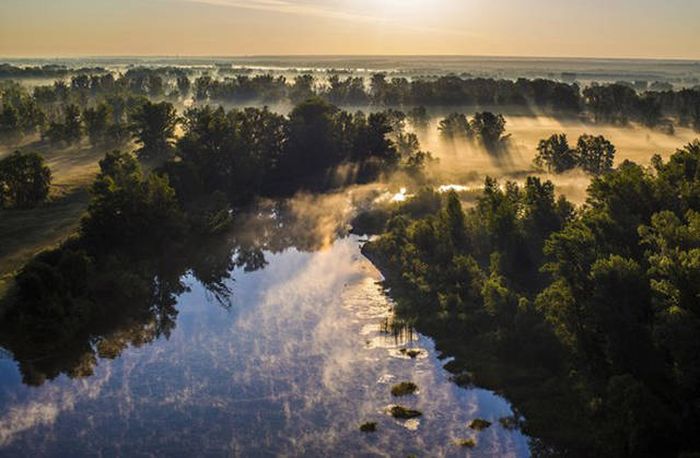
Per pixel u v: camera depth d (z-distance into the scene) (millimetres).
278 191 156500
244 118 166250
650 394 46906
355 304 85000
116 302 85938
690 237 55281
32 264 78938
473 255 90875
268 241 119000
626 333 51688
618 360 52156
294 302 87062
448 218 94562
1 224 112438
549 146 180875
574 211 84688
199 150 147875
